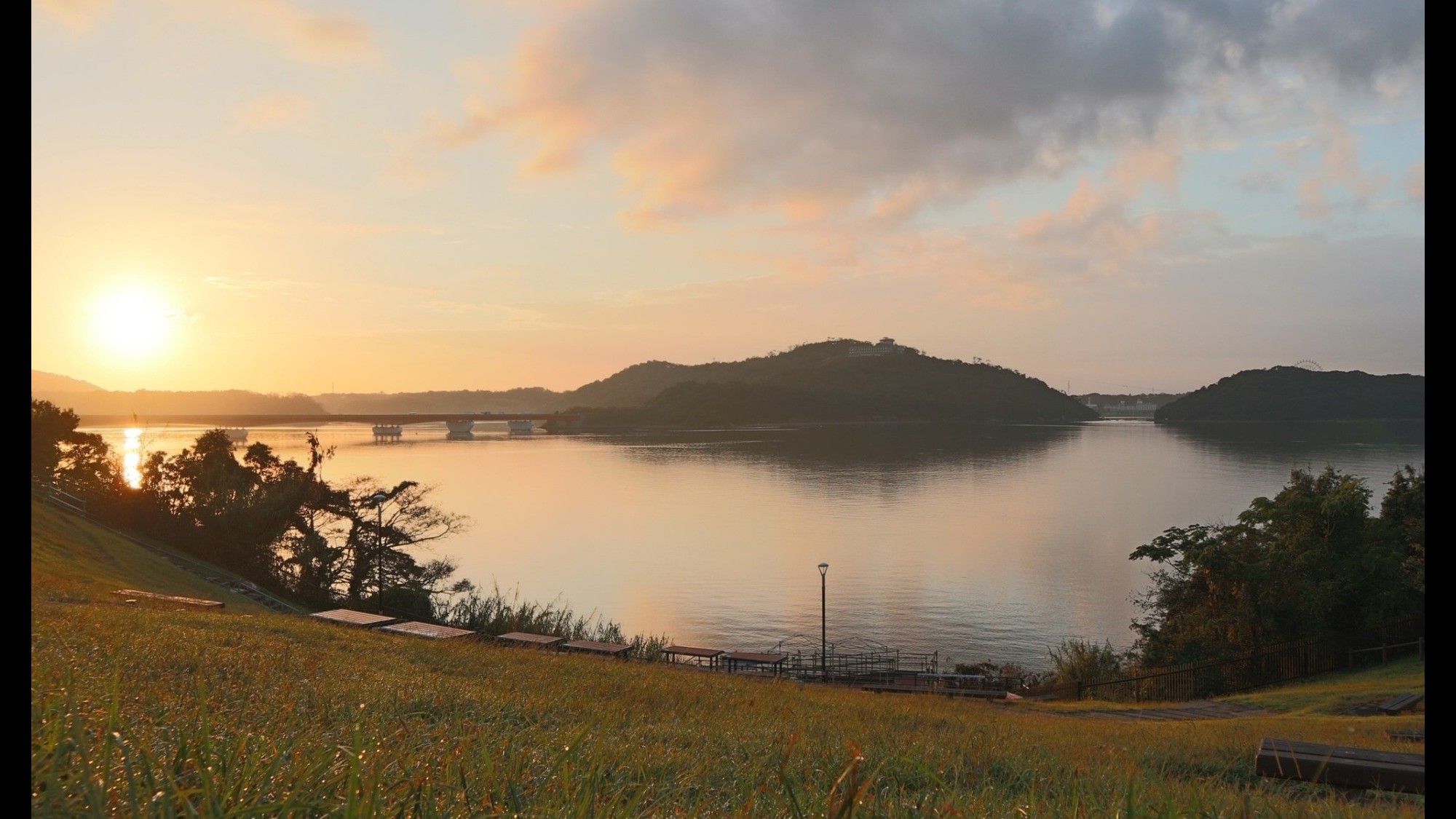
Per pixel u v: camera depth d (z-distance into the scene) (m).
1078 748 11.09
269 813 2.22
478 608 43.44
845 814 2.67
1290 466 196.00
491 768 2.95
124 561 31.72
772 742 7.62
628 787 3.72
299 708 5.75
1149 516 140.00
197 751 2.55
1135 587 91.31
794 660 52.16
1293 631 33.16
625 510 157.38
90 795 1.85
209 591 32.53
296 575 47.72
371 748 3.27
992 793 4.93
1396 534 34.75
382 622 20.33
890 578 97.38
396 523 51.69
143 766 2.33
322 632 15.35
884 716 13.69
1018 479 197.12
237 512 47.06
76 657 6.31
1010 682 39.66
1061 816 4.15
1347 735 14.77
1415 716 17.84
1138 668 37.03
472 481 198.62
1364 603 33.00
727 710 11.70
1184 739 13.35
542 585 94.62
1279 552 34.97
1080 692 31.19
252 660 8.86
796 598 87.81
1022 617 79.06
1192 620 36.62
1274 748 6.91
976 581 95.25
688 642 70.38
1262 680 30.48
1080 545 116.75
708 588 93.19
